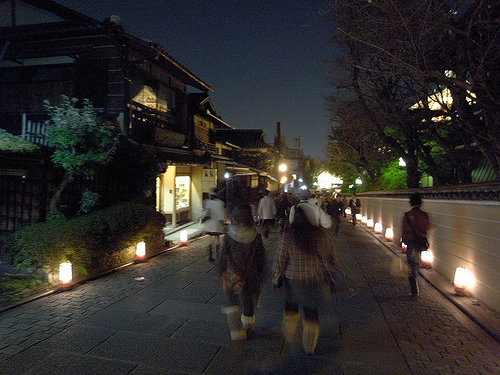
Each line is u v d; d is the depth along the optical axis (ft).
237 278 14.99
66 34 42.37
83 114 29.63
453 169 56.59
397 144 55.01
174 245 40.75
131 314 19.34
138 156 38.70
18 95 44.11
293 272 14.38
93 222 27.86
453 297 22.91
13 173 27.63
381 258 37.29
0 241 28.81
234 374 13.38
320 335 17.06
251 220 15.64
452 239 27.25
